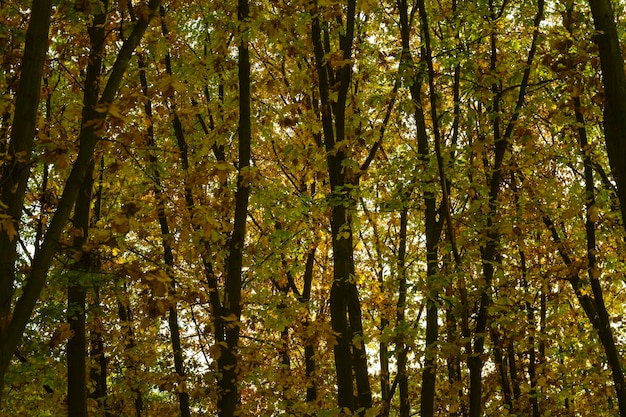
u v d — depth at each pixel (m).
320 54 7.88
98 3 6.27
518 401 12.84
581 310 14.34
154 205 7.11
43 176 11.04
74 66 9.27
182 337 12.68
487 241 9.32
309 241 11.66
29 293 4.45
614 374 9.87
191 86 9.74
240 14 8.46
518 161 10.24
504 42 9.99
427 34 8.14
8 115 7.04
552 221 11.11
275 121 11.17
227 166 5.91
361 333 7.38
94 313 8.97
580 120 9.40
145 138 5.75
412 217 14.05
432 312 10.07
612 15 4.95
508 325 9.36
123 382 11.42
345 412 6.93
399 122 11.05
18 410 11.77
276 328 8.06
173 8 9.85
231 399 7.66
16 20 6.89
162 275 4.64
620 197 4.84
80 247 4.81
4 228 4.18
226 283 7.76
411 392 15.15
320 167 8.93
